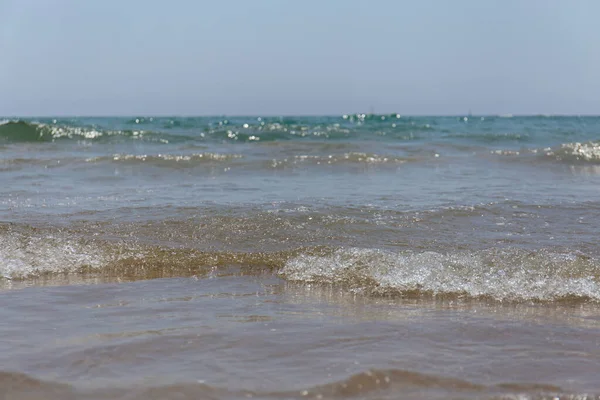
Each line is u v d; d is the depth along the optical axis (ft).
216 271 13.37
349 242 15.29
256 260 14.05
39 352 7.74
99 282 12.32
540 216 18.57
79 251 14.26
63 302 10.64
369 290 11.83
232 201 20.93
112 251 14.35
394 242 15.35
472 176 30.19
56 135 56.44
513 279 12.08
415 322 9.53
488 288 11.70
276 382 6.79
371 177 29.55
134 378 6.86
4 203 20.18
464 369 7.36
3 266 13.12
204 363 7.39
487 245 15.05
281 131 67.92
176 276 12.93
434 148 48.14
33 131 56.03
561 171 33.40
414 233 16.30
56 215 18.04
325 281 12.46
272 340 8.39
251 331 8.83
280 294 11.50
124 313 9.90
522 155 39.55
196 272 13.28
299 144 48.60
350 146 46.93
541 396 6.57
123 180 27.55
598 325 9.56
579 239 15.67
